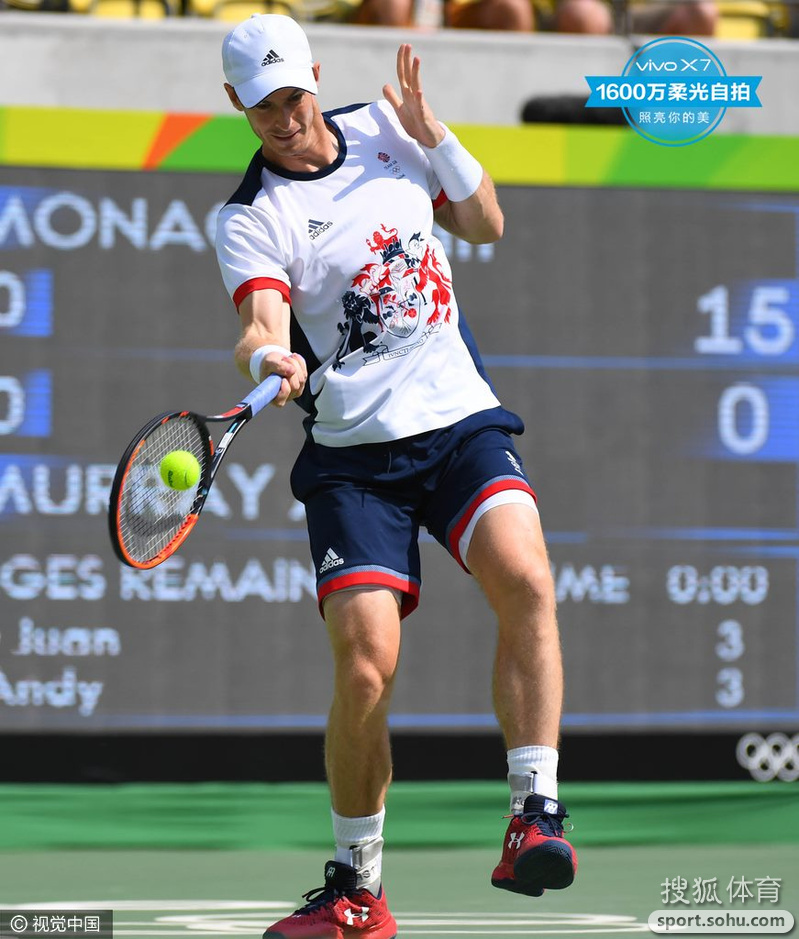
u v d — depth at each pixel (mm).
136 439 10820
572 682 24859
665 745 25016
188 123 24312
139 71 25609
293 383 11586
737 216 25281
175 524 11562
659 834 22516
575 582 24875
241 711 24312
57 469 23953
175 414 11102
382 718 11781
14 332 23844
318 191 12000
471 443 12094
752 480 25234
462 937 14555
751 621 25234
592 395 24906
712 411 25141
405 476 12008
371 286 11906
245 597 24359
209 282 24312
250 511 24375
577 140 24984
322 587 11859
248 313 11781
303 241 11898
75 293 24000
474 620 24922
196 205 24312
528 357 24781
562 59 26531
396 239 11992
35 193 23938
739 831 22781
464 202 12414
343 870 12102
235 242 11938
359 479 12039
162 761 24156
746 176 25297
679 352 25094
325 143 12125
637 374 25016
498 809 23672
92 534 24062
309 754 24438
